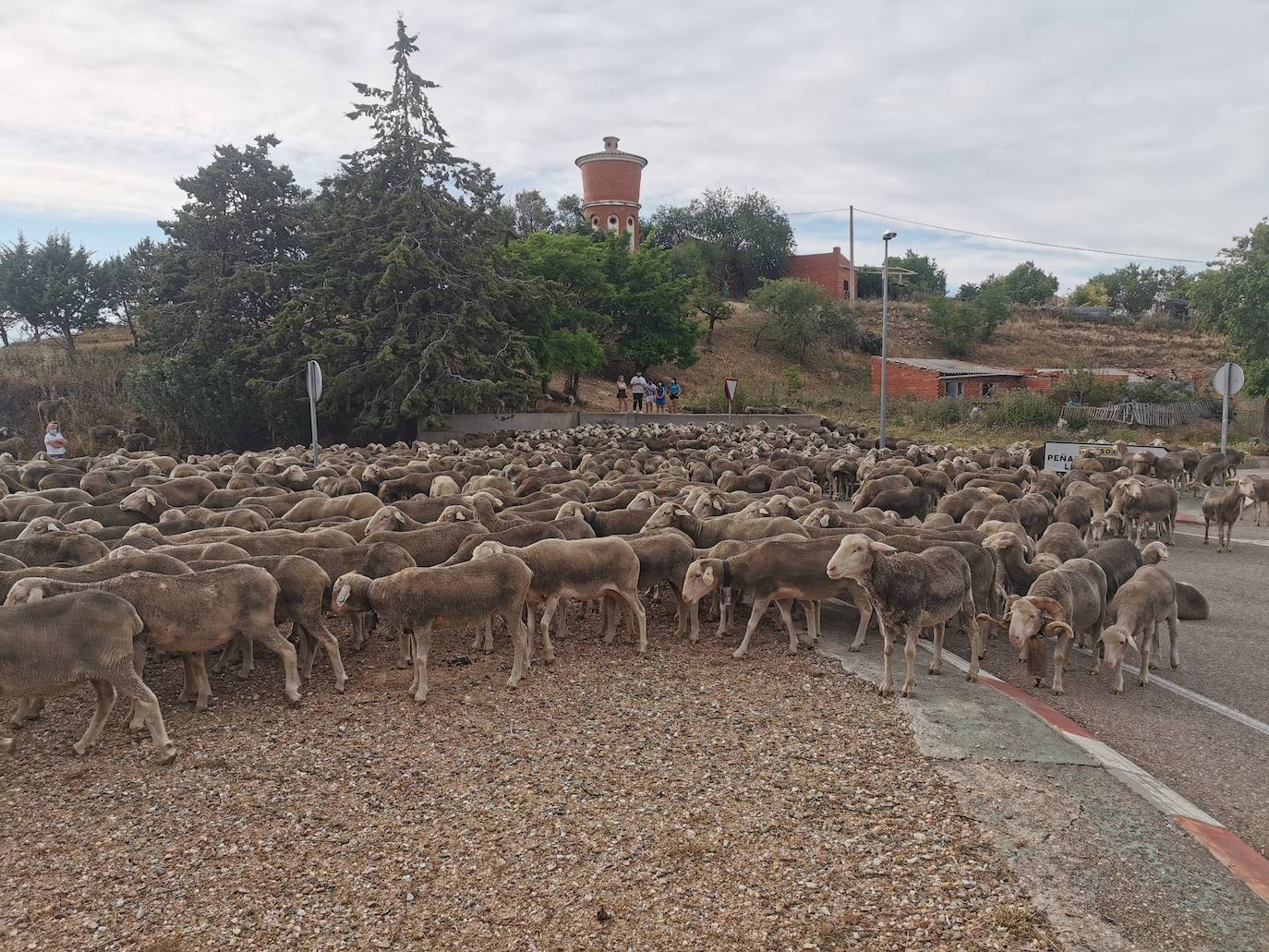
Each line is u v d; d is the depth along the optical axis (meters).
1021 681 8.62
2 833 5.57
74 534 10.46
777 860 4.98
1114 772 6.04
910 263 114.38
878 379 61.84
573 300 46.03
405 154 34.69
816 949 4.21
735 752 6.49
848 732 6.79
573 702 7.73
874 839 5.15
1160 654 9.55
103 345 48.31
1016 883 4.65
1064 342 81.00
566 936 4.37
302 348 32.34
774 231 87.62
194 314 35.16
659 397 49.53
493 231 36.12
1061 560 11.04
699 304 68.25
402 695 8.02
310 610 8.18
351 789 6.05
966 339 76.69
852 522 12.27
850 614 11.05
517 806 5.71
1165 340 80.88
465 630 10.45
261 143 36.47
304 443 34.69
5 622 6.28
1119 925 4.28
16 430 34.53
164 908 4.70
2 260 44.00
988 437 38.78
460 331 33.31
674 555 9.84
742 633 10.15
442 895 4.74
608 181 68.00
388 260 30.95
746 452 26.86
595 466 21.50
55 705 7.99
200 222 35.06
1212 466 22.06
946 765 6.11
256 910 4.65
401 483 17.84
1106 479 18.75
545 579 8.84
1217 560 15.12
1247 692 8.32
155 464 21.06
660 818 5.50
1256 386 32.66
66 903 4.77
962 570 8.07
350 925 4.50
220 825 5.59
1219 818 5.71
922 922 4.36
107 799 6.02
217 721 7.46
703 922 4.44
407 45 34.62
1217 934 4.23
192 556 9.62
